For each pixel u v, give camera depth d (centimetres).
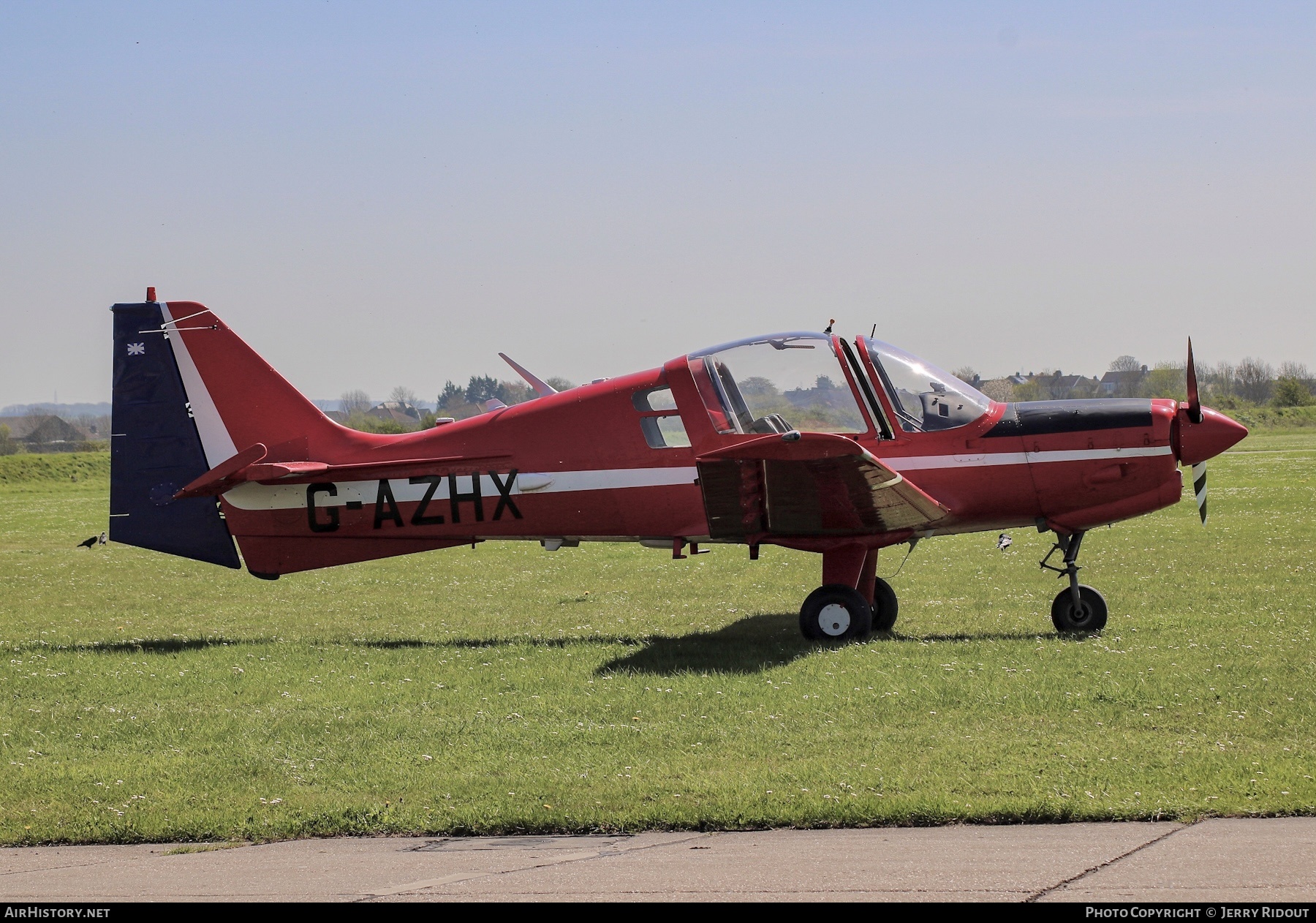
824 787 1084
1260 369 19338
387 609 2677
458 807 1071
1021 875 814
